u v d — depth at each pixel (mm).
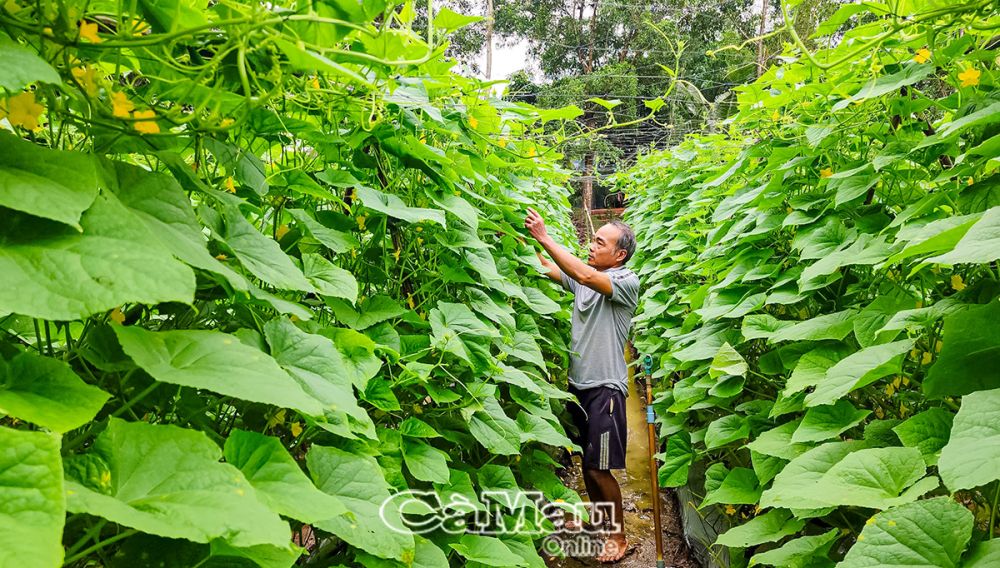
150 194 698
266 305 1026
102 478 554
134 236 572
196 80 736
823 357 1653
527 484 2818
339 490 960
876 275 1755
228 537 512
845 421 1542
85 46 656
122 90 826
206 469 601
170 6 717
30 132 722
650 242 6078
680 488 3336
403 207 1456
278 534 543
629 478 3812
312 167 1465
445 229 1814
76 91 712
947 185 1613
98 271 517
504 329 2201
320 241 1219
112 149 821
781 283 2037
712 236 2795
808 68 1834
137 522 484
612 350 2932
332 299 1406
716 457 2697
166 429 626
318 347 982
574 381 3006
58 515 426
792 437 1563
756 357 2395
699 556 2785
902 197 1829
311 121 1349
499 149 2480
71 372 572
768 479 1720
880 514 964
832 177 1777
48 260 519
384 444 1358
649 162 7156
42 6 629
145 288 516
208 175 991
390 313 1524
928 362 1420
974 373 1100
